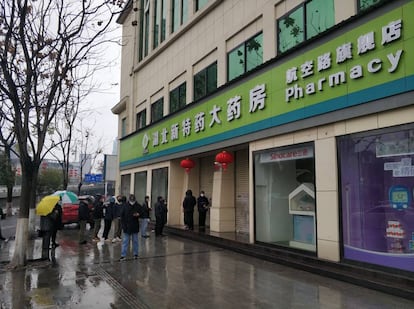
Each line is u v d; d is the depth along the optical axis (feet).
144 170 69.77
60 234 56.18
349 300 20.11
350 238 25.75
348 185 26.17
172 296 21.66
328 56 27.50
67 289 23.72
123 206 34.76
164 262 31.89
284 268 28.50
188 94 55.83
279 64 32.86
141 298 21.40
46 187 178.81
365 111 24.59
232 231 46.62
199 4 54.49
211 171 54.34
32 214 49.24
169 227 54.13
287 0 36.40
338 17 30.19
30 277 27.20
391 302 19.60
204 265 30.25
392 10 22.99
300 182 31.17
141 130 71.31
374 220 24.26
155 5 72.69
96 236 47.98
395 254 22.93
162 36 67.62
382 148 23.93
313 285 23.29
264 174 35.29
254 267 29.09
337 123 27.07
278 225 33.37
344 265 25.27
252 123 36.55
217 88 43.57
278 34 37.42
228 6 46.32
